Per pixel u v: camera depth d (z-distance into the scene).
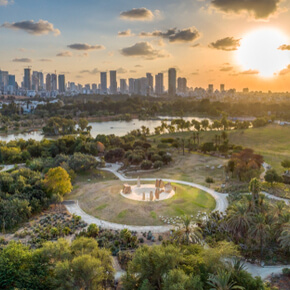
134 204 84.38
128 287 47.22
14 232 71.94
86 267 44.91
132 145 161.38
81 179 113.81
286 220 64.88
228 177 115.50
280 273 54.88
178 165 136.12
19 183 93.69
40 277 47.28
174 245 53.44
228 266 48.75
